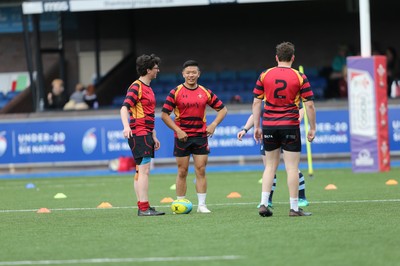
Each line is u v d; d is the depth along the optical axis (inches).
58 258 1023.6
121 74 3444.9
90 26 3393.2
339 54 3321.9
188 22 3516.2
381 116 2481.5
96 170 2982.3
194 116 1462.8
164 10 3508.9
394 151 2792.8
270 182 1374.3
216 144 2883.9
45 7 2942.9
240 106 2898.6
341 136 2837.1
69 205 1747.0
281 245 1067.3
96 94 3361.2
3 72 3449.8
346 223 1267.2
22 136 2979.8
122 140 2928.2
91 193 2062.0
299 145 1357.0
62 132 2960.1
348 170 2586.1
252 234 1170.6
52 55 3284.9
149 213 1460.4
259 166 2854.3
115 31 3454.7
